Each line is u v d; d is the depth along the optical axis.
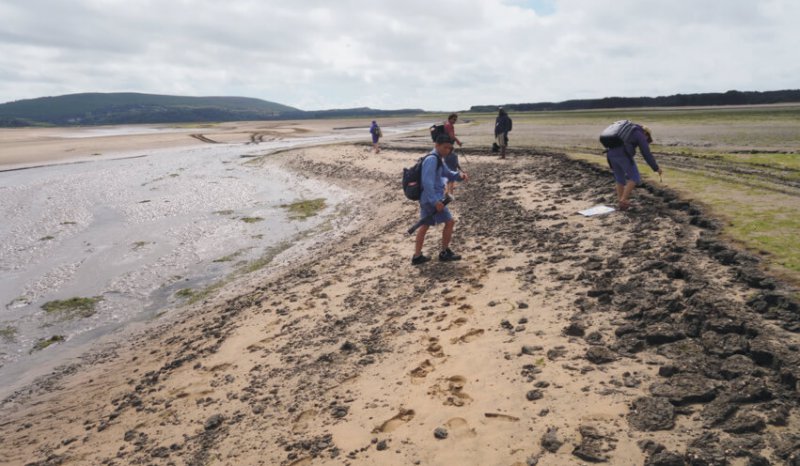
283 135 66.38
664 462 3.27
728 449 3.27
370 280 9.17
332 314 7.88
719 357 4.31
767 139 22.47
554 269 7.47
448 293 7.58
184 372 7.03
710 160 14.78
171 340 8.56
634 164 9.57
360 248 12.00
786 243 6.30
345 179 24.97
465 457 3.92
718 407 3.71
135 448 5.35
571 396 4.34
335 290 9.05
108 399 6.83
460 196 15.07
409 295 7.93
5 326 9.83
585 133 35.19
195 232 16.16
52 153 43.25
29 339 9.28
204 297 10.73
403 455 4.12
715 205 8.56
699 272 5.96
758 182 10.42
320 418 5.04
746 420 3.49
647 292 5.86
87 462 5.29
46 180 27.81
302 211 18.80
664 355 4.60
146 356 8.09
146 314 10.14
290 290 9.70
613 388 4.30
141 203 21.09
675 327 4.94
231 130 86.00
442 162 8.87
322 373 6.00
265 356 6.90
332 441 4.59
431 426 4.44
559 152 20.20
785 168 12.41
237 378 6.43
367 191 21.34
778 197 8.88
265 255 13.55
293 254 13.30
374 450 4.30
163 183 26.30
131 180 27.58
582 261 7.54
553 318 5.91
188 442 5.20
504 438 4.02
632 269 6.68
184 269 12.70
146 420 5.95
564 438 3.82
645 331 5.03
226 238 15.40
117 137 66.25
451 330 6.29
